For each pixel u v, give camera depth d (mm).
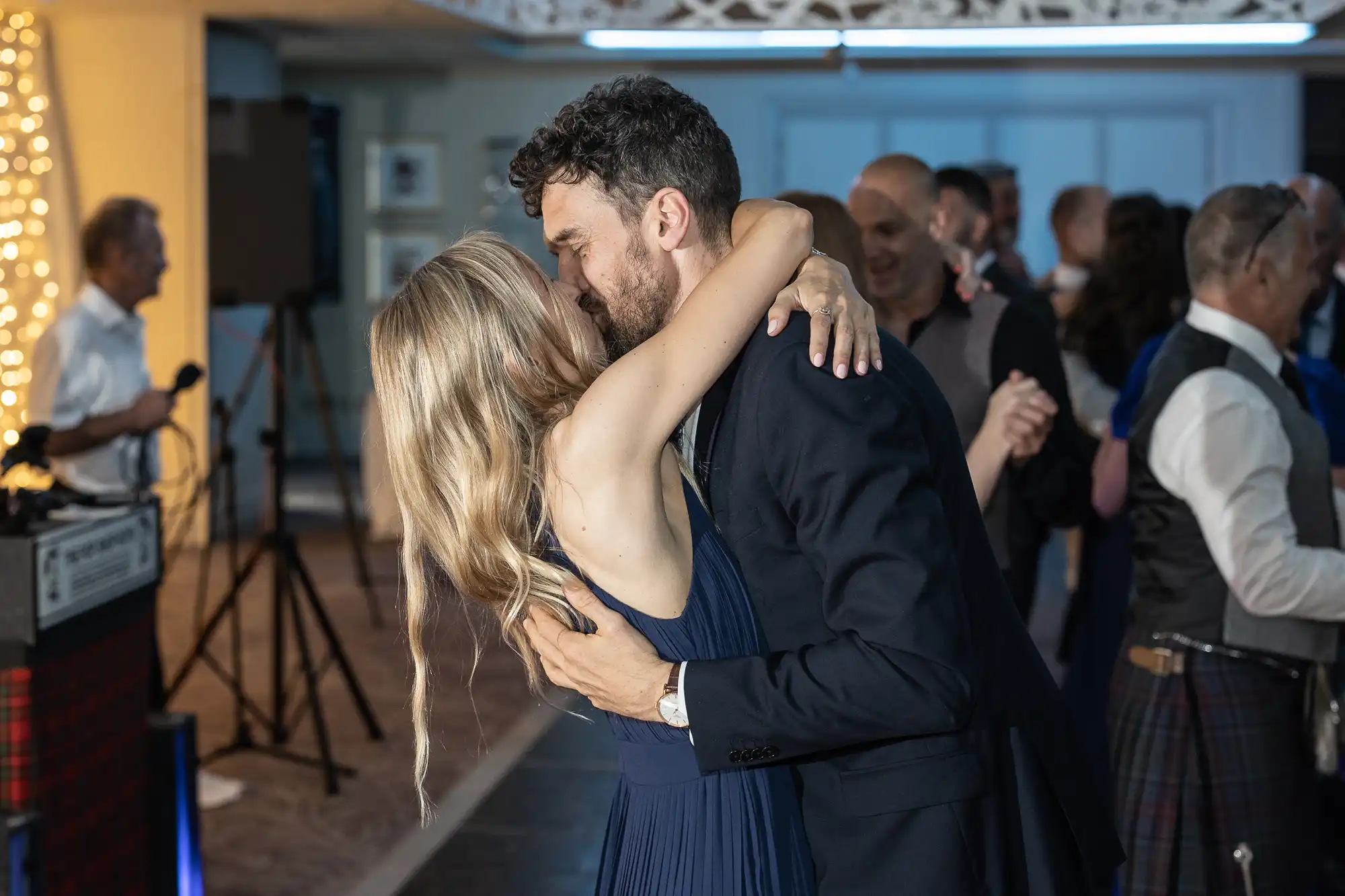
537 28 7930
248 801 4203
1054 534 8422
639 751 1671
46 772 2521
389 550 7965
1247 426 2342
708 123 1692
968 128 11492
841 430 1535
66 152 8203
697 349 1572
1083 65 9891
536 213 1739
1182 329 2484
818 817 1658
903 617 1474
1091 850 1723
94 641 2699
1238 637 2400
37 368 4254
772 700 1520
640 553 1562
